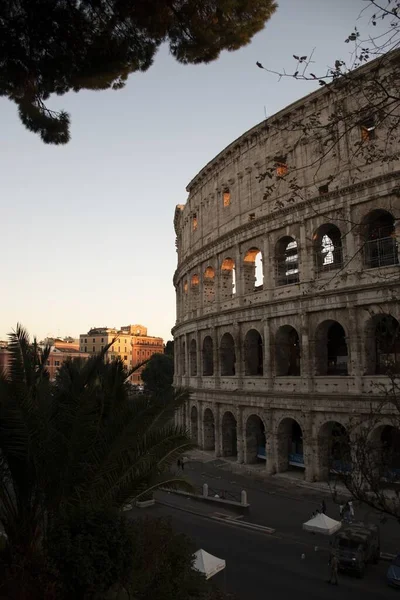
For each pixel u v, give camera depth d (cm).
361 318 5369
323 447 5741
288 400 6044
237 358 6969
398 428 2081
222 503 5234
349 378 5400
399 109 4403
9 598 2119
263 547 4091
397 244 5025
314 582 3391
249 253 7088
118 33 2702
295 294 6084
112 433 2420
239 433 6900
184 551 2823
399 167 5184
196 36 2730
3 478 2475
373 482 1891
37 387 2502
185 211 9625
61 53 2661
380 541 4200
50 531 2202
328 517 4434
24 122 2919
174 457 2652
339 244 6266
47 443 2262
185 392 2748
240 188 7256
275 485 5919
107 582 2122
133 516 4891
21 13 2469
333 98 5762
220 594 2852
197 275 8806
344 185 5616
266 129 6762
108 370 2923
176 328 9662
